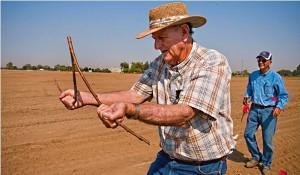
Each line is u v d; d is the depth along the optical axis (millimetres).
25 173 5949
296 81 34594
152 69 3400
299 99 17812
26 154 6848
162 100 3295
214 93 2719
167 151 3324
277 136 9383
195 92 2693
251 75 6875
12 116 10125
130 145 7746
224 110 3051
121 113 2266
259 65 6645
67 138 8031
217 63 2830
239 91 21016
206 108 2668
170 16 2781
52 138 7977
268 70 6621
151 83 3432
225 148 3148
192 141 3080
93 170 6234
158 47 2957
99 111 2281
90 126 9297
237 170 6660
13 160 6500
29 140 7750
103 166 6438
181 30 2869
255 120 6766
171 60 2953
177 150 3225
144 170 6352
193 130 3029
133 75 30750
